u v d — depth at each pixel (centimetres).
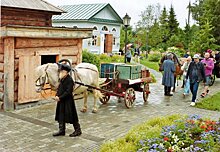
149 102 1209
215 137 587
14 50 983
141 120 938
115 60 2455
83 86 938
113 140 726
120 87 1077
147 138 595
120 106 1114
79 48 1221
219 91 1496
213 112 1074
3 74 989
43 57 1261
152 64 2884
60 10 1320
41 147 687
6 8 1123
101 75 1111
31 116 934
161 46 4306
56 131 799
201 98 1305
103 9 3328
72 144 711
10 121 875
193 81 1148
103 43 3359
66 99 750
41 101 1084
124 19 1753
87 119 927
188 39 4234
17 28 946
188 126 639
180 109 1104
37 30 1009
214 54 1948
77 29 1166
